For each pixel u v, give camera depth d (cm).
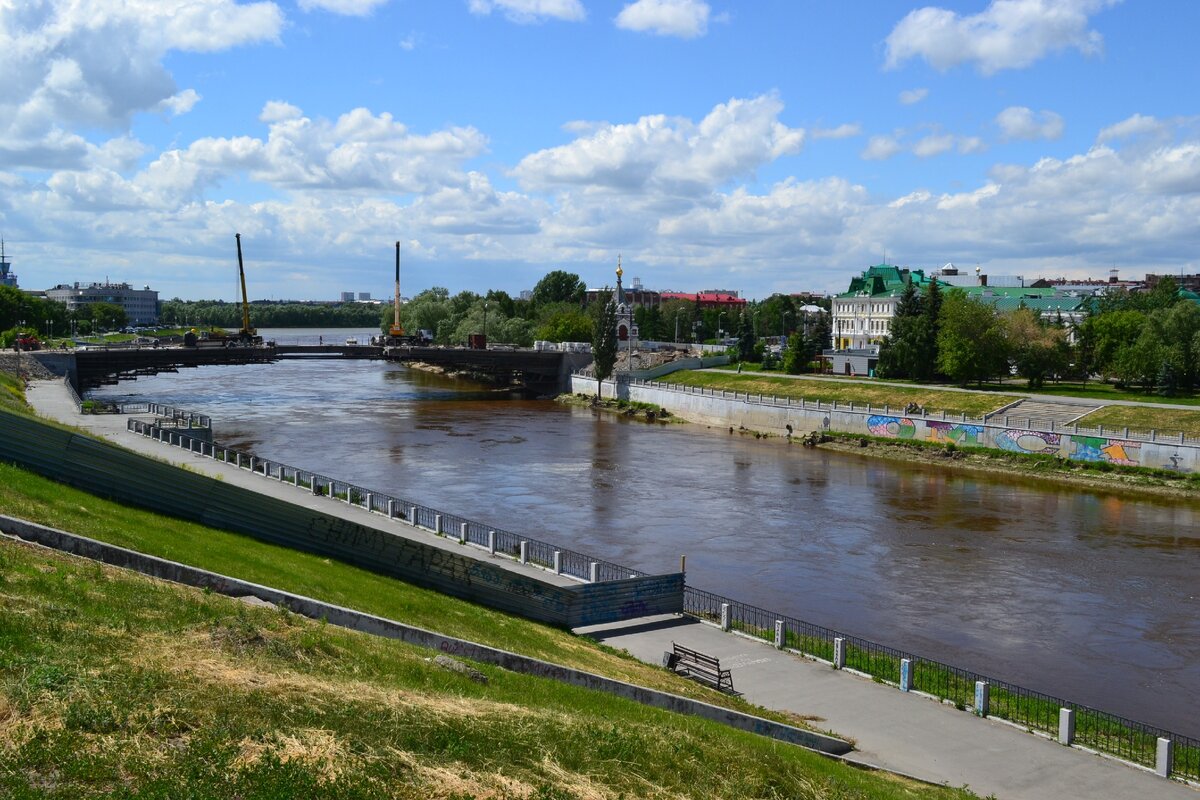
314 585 3459
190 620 2512
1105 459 10050
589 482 9569
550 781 2059
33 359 14850
